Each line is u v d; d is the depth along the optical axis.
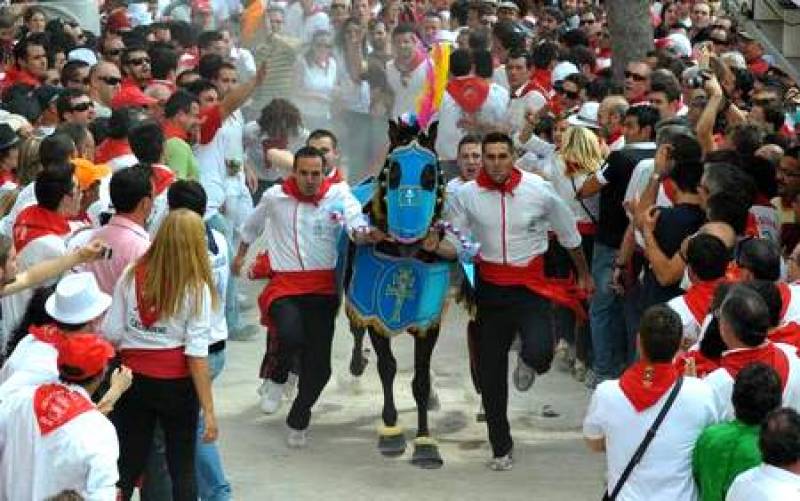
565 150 12.94
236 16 22.73
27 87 15.23
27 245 9.78
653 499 8.01
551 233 12.92
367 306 11.12
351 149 18.50
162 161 11.49
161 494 9.60
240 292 15.96
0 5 22.70
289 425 11.60
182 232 8.73
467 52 15.74
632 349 12.15
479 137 14.26
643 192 11.44
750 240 9.27
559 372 13.92
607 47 21.52
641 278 11.66
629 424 8.02
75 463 7.39
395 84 17.12
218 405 12.61
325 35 18.73
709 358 8.63
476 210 11.12
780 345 8.36
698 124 12.88
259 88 18.73
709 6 23.50
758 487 7.00
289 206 11.39
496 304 11.20
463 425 12.29
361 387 13.09
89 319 7.95
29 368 7.77
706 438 7.62
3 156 11.68
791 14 23.84
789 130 15.76
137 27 19.81
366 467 11.23
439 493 10.73
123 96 14.54
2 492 7.52
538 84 16.17
